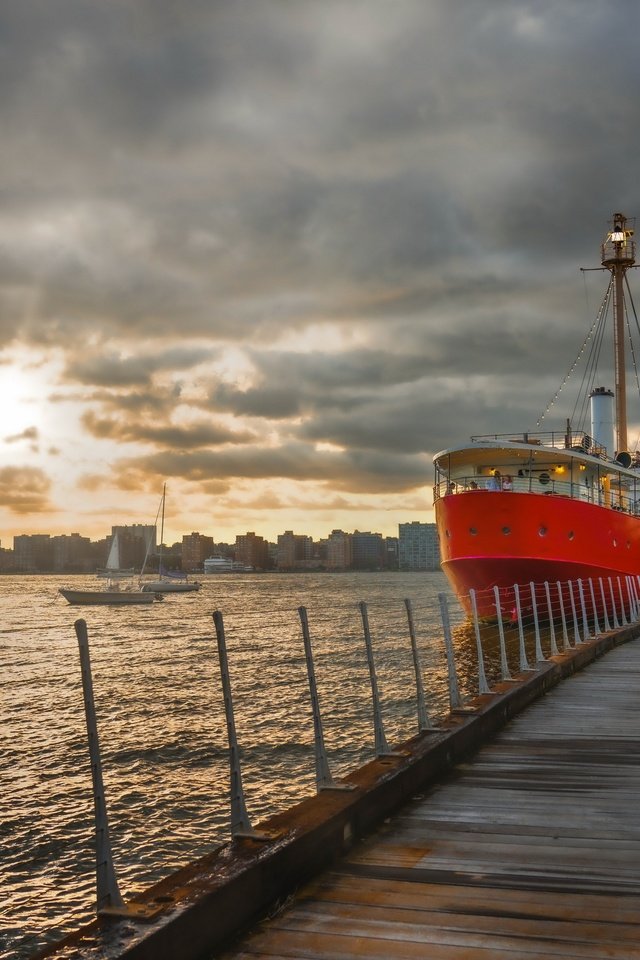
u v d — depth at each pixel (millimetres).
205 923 4324
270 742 20406
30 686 34188
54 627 74875
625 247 53562
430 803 7590
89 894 11719
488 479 38406
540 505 35625
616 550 39688
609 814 7289
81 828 14500
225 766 18438
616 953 4492
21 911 11188
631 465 48656
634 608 30000
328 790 6754
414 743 8672
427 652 37906
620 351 53375
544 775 8719
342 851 6137
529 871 5820
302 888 5418
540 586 36062
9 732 23719
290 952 4465
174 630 66125
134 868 12469
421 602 107750
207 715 25062
